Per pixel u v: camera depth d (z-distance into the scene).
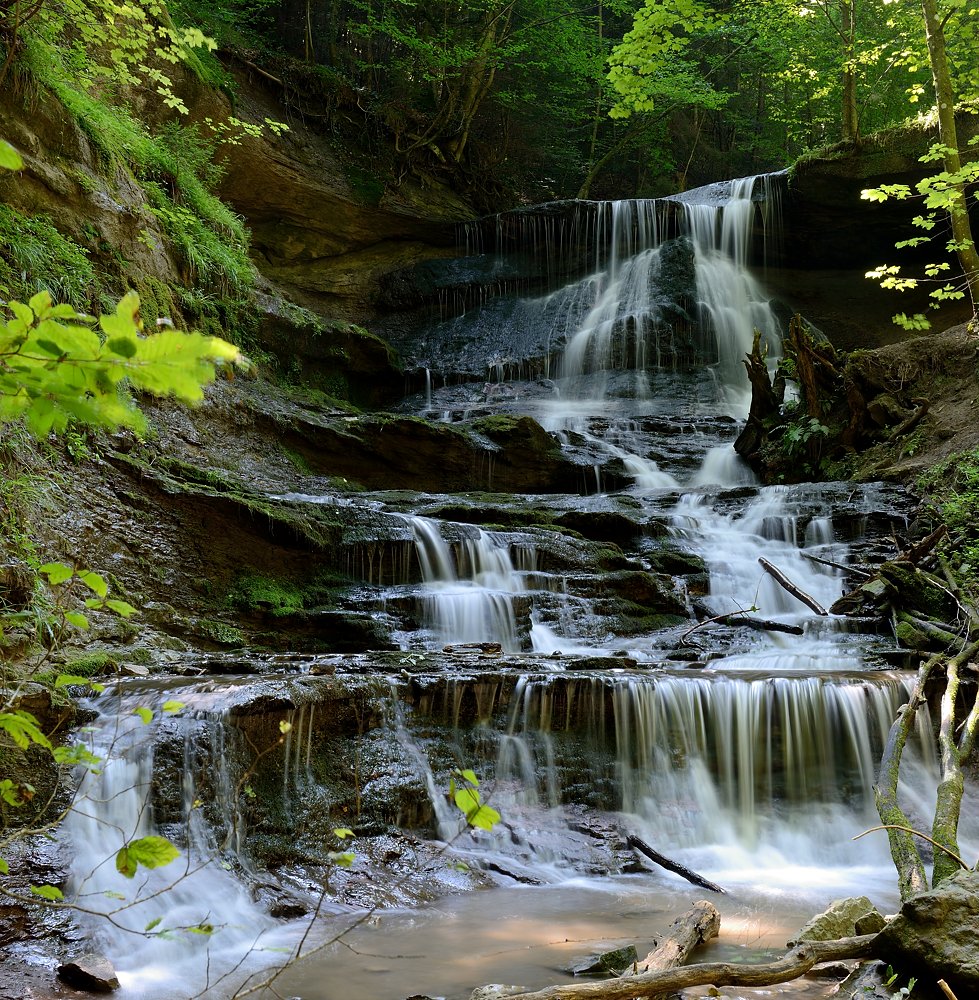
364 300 23.64
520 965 4.96
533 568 11.77
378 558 11.10
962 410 14.36
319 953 5.15
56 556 8.55
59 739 6.00
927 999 3.59
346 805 6.71
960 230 14.09
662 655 9.98
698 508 14.05
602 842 7.15
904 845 5.05
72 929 5.04
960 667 8.61
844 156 21.16
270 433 14.06
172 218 15.02
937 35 14.56
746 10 27.36
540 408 19.33
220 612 9.88
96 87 15.89
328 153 23.33
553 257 24.34
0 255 10.65
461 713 7.68
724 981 3.71
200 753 6.21
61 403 1.83
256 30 24.97
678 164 32.59
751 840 7.61
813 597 11.76
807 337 15.85
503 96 26.83
